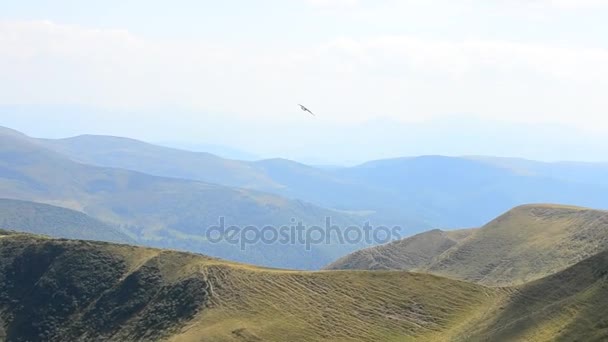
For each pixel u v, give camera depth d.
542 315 77.44
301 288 101.31
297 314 94.06
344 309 97.00
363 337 90.06
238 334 87.00
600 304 70.12
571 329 67.38
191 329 90.94
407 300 100.62
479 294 103.88
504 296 96.44
